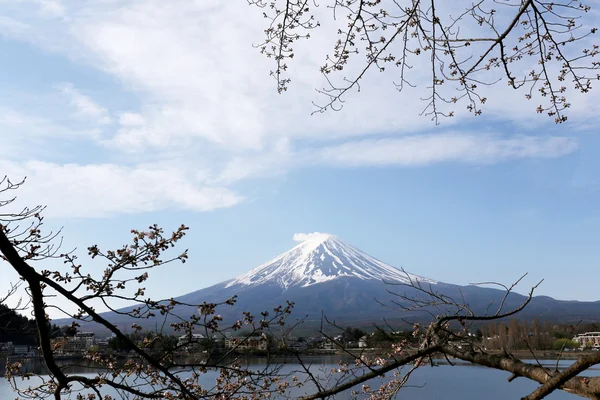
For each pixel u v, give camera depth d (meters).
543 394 2.89
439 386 38.12
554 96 4.93
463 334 4.14
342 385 4.46
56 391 4.69
